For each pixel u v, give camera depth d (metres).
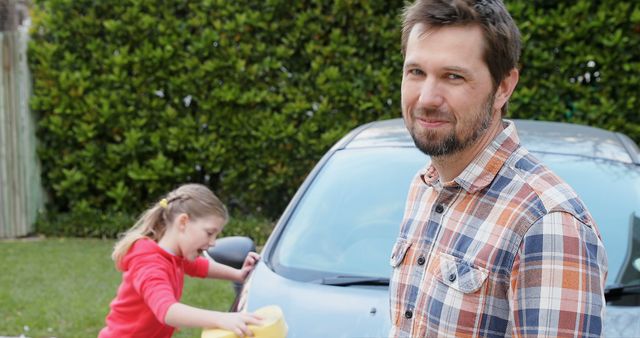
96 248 7.08
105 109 7.21
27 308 5.28
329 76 6.95
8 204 7.43
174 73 7.29
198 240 2.95
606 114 6.50
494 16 1.40
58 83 7.33
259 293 2.79
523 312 1.30
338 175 3.40
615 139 3.57
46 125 7.41
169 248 2.95
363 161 3.45
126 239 2.93
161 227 2.99
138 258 2.85
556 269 1.28
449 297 1.41
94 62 7.29
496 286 1.36
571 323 1.26
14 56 7.24
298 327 2.54
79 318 5.07
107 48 7.23
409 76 1.48
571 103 6.70
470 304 1.38
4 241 7.39
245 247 3.30
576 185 3.03
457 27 1.40
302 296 2.72
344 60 6.99
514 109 6.64
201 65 7.14
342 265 2.93
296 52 7.17
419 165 3.33
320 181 3.42
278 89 7.29
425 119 1.45
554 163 3.14
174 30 7.16
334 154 3.61
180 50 7.16
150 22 7.11
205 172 7.65
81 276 6.12
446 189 1.49
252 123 7.20
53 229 7.55
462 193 1.46
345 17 6.89
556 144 3.34
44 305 5.34
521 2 6.56
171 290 2.74
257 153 7.27
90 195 7.68
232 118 7.25
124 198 7.55
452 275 1.41
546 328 1.27
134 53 7.21
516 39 1.45
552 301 1.27
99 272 6.24
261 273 2.96
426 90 1.43
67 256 6.74
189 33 7.16
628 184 3.06
